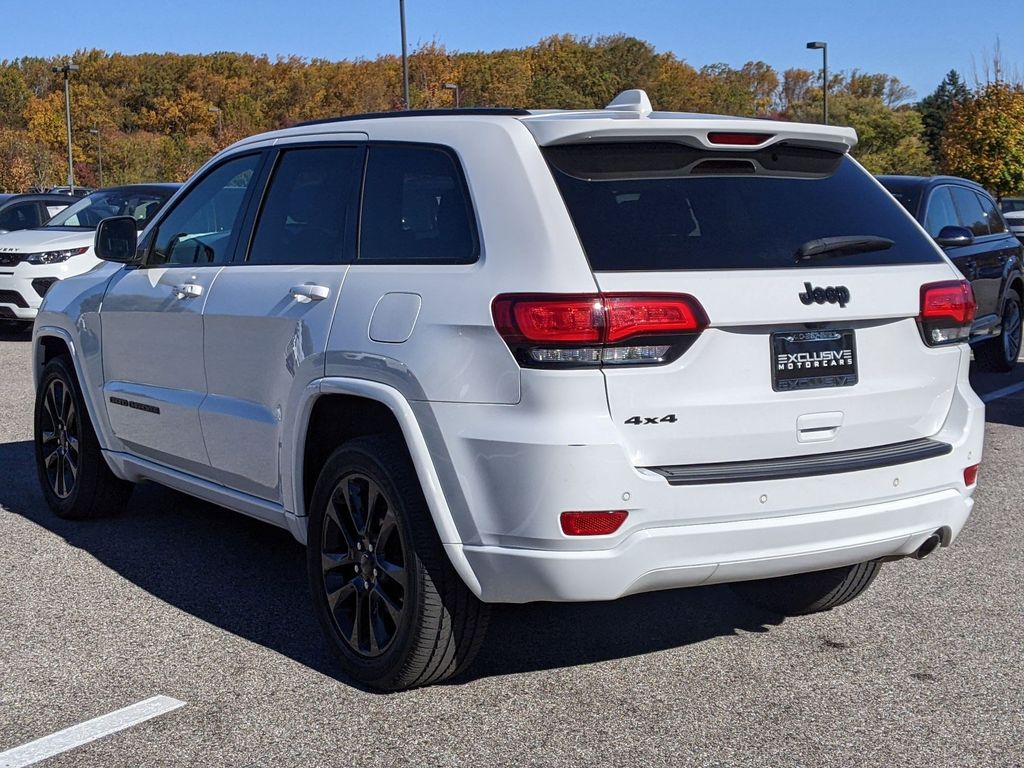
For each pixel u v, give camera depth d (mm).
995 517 6105
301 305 4047
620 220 3396
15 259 13203
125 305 5168
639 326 3229
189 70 139500
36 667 3959
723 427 3355
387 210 3920
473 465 3336
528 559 3273
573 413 3215
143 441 5145
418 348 3490
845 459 3543
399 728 3490
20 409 8992
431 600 3529
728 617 4531
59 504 5816
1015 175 42938
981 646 4223
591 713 3611
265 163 4641
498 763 3266
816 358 3514
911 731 3502
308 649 4145
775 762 3283
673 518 3277
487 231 3486
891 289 3654
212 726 3500
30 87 142250
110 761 3270
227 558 5211
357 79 120062
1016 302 11641
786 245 3553
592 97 124500
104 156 100562
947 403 3879
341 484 3838
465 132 3752
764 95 146875
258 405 4293
